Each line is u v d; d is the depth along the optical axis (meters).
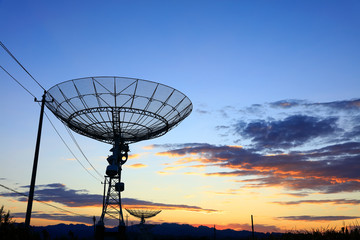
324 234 19.09
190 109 37.50
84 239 50.34
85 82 33.25
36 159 26.61
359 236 17.48
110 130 36.22
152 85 34.16
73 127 35.91
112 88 33.50
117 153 37.91
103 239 36.12
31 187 25.58
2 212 22.98
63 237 49.66
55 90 33.03
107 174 37.25
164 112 35.53
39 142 27.31
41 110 28.47
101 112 34.09
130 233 46.25
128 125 35.53
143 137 38.09
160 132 38.06
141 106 34.41
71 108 33.75
